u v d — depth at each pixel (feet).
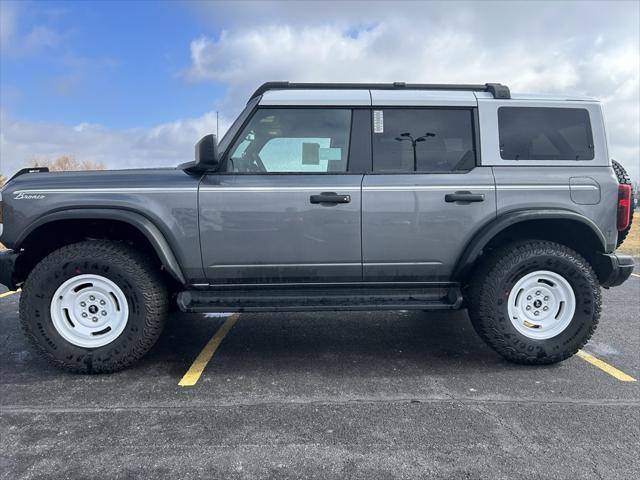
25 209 11.44
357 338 14.69
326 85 12.63
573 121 12.44
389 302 12.15
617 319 17.01
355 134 12.18
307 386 11.12
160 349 13.69
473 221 11.95
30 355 13.21
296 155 12.15
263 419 9.52
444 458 8.14
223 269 11.91
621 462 8.04
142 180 11.71
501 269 11.87
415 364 12.52
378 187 11.82
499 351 12.18
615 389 10.94
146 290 11.56
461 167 12.17
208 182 11.73
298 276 12.08
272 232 11.76
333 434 8.93
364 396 10.58
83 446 8.54
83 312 11.73
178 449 8.42
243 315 17.38
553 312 12.29
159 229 11.59
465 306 13.02
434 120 12.32
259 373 11.92
